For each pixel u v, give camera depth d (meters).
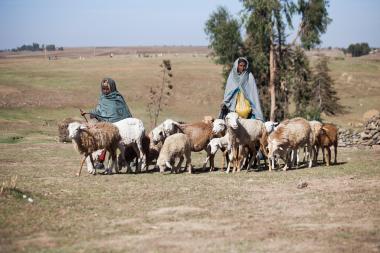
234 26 47.28
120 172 19.30
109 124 18.36
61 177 17.50
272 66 47.03
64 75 86.38
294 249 9.27
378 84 91.25
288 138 18.48
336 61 120.00
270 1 44.00
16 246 9.45
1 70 91.56
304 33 46.69
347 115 67.50
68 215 11.73
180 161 18.64
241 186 15.51
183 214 11.86
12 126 44.50
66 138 32.81
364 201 13.07
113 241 9.78
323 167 19.53
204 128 19.34
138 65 109.81
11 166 20.89
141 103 68.19
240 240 9.80
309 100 50.38
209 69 97.75
